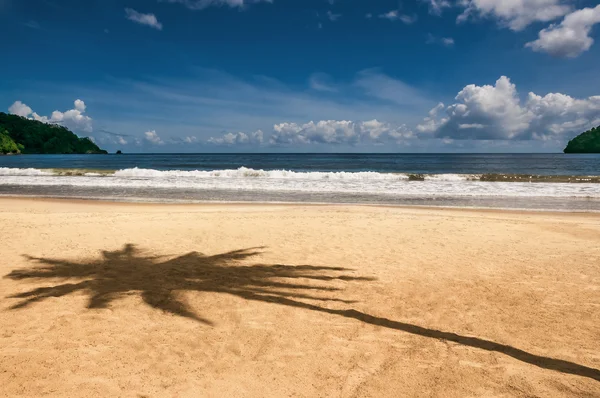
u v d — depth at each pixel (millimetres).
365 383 3633
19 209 14906
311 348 4312
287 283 6512
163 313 5238
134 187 24031
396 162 74000
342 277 6848
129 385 3559
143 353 4164
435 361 4035
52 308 5355
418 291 6172
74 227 11227
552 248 9008
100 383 3582
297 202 18062
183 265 7480
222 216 13289
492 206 16625
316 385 3598
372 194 20891
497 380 3672
